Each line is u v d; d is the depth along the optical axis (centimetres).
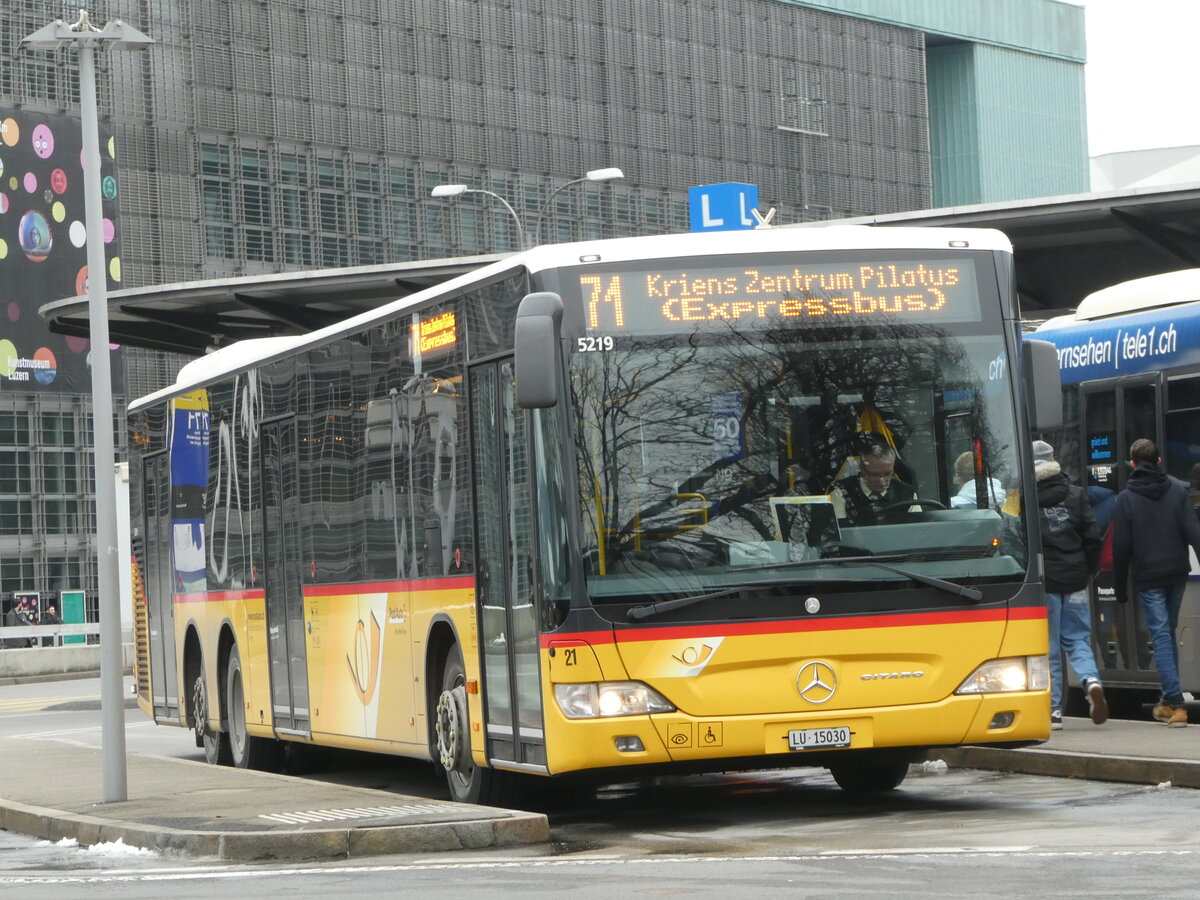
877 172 11319
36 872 1233
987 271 1296
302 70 8906
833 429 1252
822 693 1222
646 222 10106
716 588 1221
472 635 1375
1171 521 1694
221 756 2089
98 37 1552
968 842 1101
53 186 8262
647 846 1175
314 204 8912
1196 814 1190
